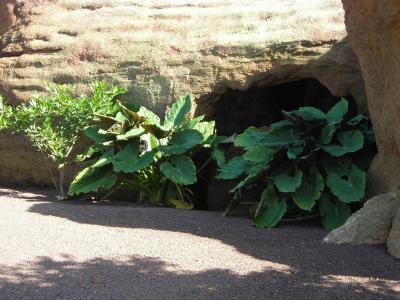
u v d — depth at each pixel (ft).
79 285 11.46
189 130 19.58
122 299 10.89
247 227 16.08
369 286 11.69
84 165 21.47
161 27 22.15
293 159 16.85
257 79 20.38
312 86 24.31
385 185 16.12
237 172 18.06
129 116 20.11
